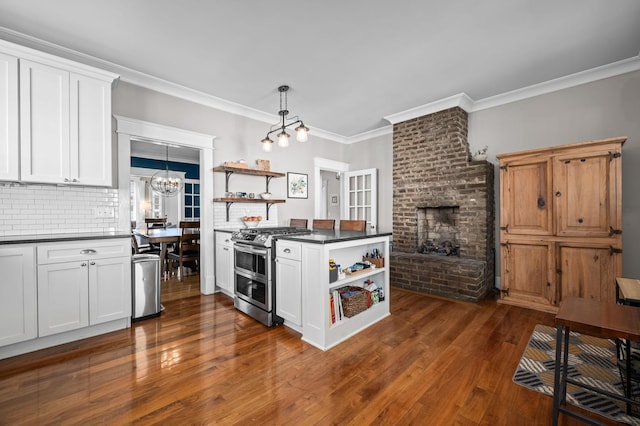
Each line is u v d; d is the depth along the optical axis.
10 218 2.47
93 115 2.56
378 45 2.54
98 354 2.12
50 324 2.21
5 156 2.18
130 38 2.43
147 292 2.83
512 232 3.22
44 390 1.69
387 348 2.24
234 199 3.77
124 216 3.04
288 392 1.68
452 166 3.82
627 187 2.96
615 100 3.02
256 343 2.32
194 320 2.82
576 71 3.07
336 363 2.01
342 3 2.01
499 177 3.51
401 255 4.02
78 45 2.53
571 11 2.12
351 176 5.66
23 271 2.10
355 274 2.65
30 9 2.06
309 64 2.87
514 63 2.88
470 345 2.28
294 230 3.27
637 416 1.47
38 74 2.31
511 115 3.69
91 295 2.40
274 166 4.54
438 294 3.61
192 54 2.68
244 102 3.86
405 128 4.34
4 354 2.06
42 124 2.32
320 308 2.24
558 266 2.94
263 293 2.72
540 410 1.54
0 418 1.45
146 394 1.66
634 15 2.16
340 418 1.47
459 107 3.81
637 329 1.18
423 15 2.15
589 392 1.69
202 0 1.98
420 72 3.05
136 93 3.14
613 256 2.66
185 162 7.90
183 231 4.54
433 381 1.80
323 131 5.25
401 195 4.39
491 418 1.48
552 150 2.95
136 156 7.09
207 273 3.70
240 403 1.58
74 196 2.78
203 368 1.94
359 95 3.64
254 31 2.33
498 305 3.23
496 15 2.15
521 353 2.14
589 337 2.38
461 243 3.75
